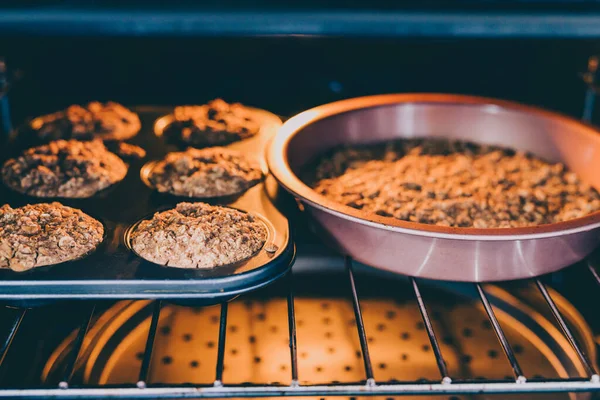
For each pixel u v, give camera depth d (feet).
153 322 1.30
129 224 1.46
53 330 1.56
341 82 2.12
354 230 1.39
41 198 1.53
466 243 1.33
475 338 1.58
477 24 1.56
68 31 1.56
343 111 1.74
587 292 1.64
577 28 1.56
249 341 1.57
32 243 1.34
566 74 2.08
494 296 1.65
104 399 1.18
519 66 2.09
